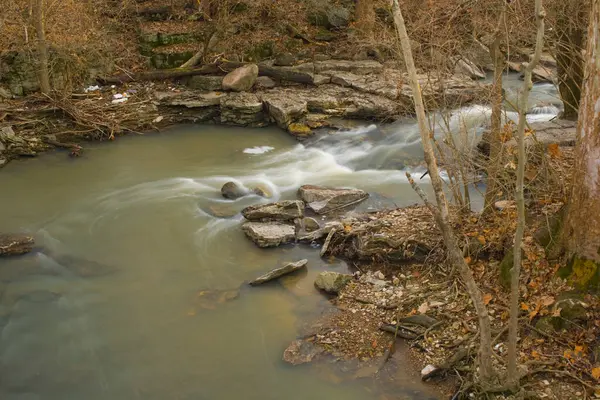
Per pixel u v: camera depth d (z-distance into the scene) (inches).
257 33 683.4
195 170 460.4
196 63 620.1
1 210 391.9
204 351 257.3
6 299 296.8
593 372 209.6
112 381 242.2
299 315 277.7
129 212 388.2
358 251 315.6
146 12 667.4
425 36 345.4
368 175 446.0
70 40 569.3
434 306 266.4
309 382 236.4
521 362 222.1
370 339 256.8
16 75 529.3
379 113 534.9
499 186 304.8
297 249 335.0
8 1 567.8
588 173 224.4
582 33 369.7
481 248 285.0
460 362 231.9
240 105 548.4
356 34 664.4
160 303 291.6
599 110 215.6
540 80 614.9
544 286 243.6
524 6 326.3
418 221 333.1
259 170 460.1
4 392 237.8
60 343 265.7
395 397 224.7
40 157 478.0
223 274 314.0
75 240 354.3
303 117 546.9
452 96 462.3
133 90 580.7
